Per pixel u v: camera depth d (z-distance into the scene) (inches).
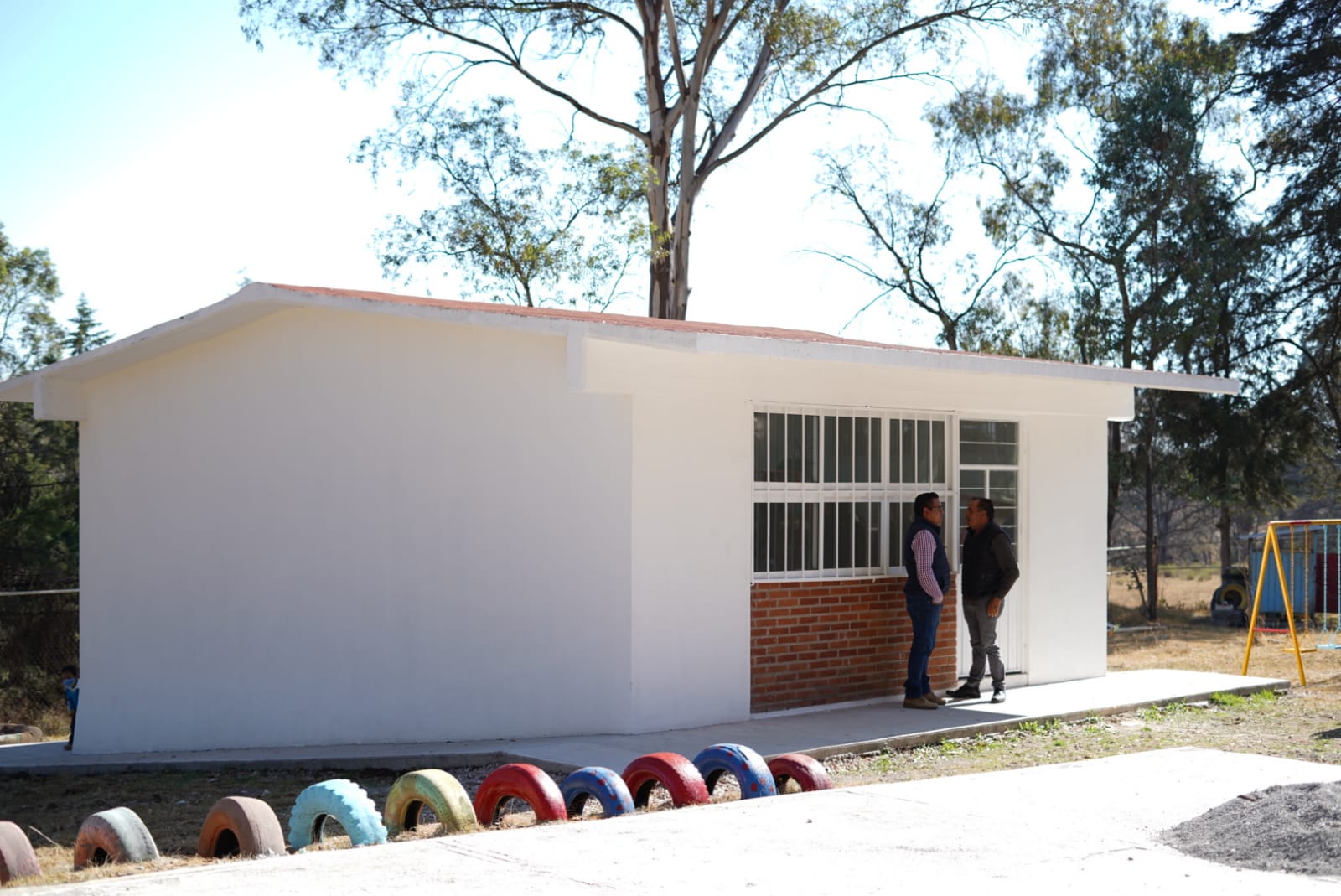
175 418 510.0
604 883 221.1
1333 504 1647.4
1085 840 255.8
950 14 1082.1
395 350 461.7
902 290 1314.0
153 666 510.3
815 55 1084.5
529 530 436.1
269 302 459.2
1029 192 1249.4
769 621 462.6
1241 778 321.7
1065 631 560.1
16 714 1023.6
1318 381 1219.9
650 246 1111.6
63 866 284.8
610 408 425.1
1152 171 1176.8
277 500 483.2
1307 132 1193.4
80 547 530.9
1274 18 1174.3
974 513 499.8
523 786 292.4
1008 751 416.5
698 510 441.4
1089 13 1080.2
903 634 507.2
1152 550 1122.7
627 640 422.6
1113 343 1190.3
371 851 245.8
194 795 396.5
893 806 286.2
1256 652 772.0
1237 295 1195.3
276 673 479.5
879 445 500.1
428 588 451.8
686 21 1130.7
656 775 303.1
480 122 1151.6
